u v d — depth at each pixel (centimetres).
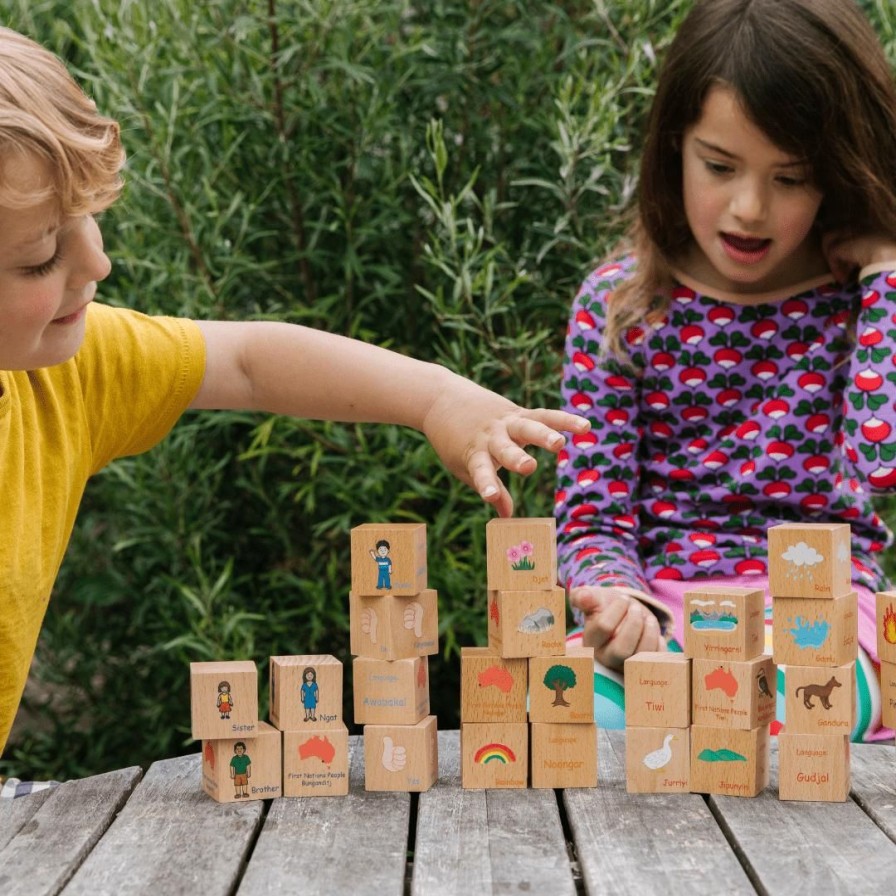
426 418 154
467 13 268
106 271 127
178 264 258
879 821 128
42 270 121
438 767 147
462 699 140
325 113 268
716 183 186
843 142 181
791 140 178
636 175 260
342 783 138
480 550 260
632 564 193
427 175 276
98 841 128
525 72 268
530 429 142
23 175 113
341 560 286
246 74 262
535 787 139
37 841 126
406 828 128
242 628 260
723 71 179
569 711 138
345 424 274
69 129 118
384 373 157
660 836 124
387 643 139
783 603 134
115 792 141
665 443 207
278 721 139
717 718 136
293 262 280
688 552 197
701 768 136
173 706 291
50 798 139
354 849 122
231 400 166
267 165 269
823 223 196
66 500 158
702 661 136
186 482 272
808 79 176
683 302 202
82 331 133
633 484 204
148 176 256
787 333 200
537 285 265
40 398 157
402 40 278
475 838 125
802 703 133
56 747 304
